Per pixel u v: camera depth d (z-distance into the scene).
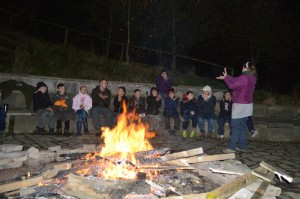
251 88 7.84
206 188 5.01
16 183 4.59
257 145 9.45
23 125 9.18
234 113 7.91
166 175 5.31
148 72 13.40
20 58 11.74
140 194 4.32
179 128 10.23
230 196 4.30
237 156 7.88
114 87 11.70
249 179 4.80
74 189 4.37
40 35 16.62
